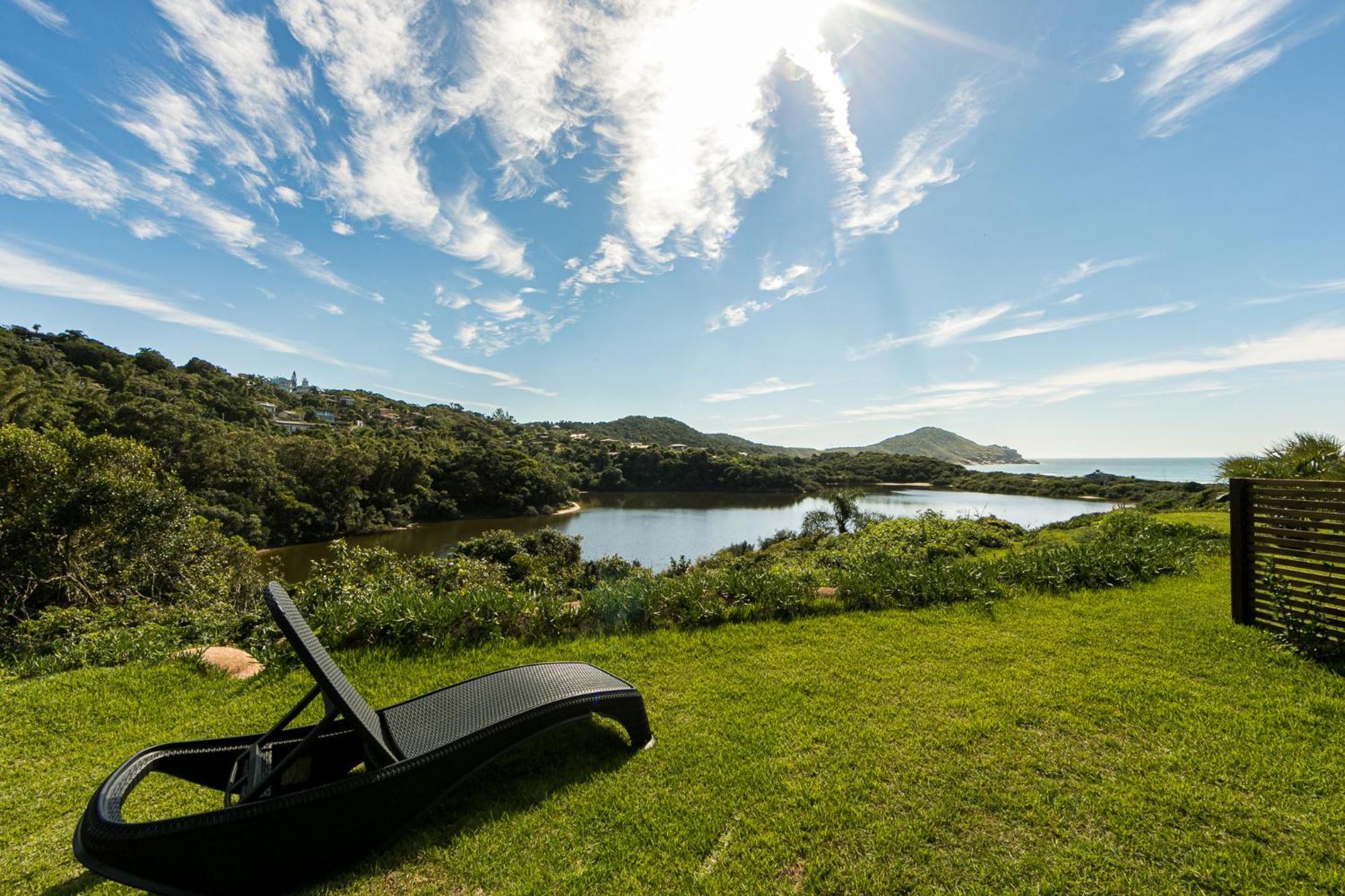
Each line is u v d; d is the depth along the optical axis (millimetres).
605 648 4418
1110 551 6895
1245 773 2502
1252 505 4555
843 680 3693
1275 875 1894
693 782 2537
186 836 1701
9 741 3088
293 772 2316
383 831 2074
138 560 10922
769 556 13812
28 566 9516
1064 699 3297
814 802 2365
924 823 2209
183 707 3500
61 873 2064
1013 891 1861
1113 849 2047
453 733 2387
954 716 3127
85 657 4504
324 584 5668
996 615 5148
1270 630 4363
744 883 1918
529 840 2174
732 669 3951
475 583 6852
